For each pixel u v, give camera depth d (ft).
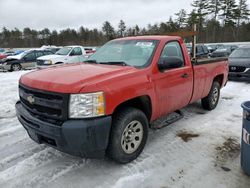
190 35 19.99
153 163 11.57
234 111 19.76
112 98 10.00
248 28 182.50
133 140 11.57
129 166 11.32
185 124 16.69
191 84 15.52
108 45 15.76
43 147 13.19
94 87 9.64
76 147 9.59
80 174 10.73
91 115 9.53
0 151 12.76
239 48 37.63
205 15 181.16
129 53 13.82
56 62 45.06
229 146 13.38
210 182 10.13
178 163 11.59
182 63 14.33
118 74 10.96
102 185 9.98
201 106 20.48
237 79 32.89
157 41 13.82
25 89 11.05
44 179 10.37
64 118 9.52
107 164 11.48
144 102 11.98
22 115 11.20
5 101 22.86
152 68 12.37
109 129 9.98
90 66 12.71
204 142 13.87
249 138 9.82
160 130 15.60
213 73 18.61
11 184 10.05
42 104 10.16
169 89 13.39
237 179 10.31
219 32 181.57
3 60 54.49
